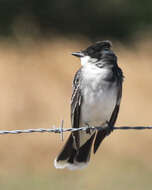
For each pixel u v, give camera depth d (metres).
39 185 12.29
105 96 8.53
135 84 17.59
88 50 8.77
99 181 12.60
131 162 13.73
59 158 8.78
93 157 13.70
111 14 31.08
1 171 13.07
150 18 31.02
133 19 31.11
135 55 21.27
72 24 30.70
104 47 8.72
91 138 8.89
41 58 18.64
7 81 15.98
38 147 13.65
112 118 8.80
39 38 21.55
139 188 12.40
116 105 8.76
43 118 15.01
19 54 19.23
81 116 8.81
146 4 31.05
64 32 30.27
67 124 14.77
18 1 29.58
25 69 17.31
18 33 21.36
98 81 8.52
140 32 28.55
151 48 21.61
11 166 13.30
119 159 13.80
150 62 20.23
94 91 8.53
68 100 15.90
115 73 8.62
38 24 29.59
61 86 16.92
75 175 12.77
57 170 12.91
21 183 12.39
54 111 15.27
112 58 8.69
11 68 17.06
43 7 30.09
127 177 12.89
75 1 30.70
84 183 12.43
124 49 22.53
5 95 15.17
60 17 30.61
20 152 13.58
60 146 13.74
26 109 15.10
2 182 12.45
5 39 22.67
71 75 17.72
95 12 31.02
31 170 13.08
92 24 31.02
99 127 8.56
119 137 14.32
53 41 21.23
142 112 15.52
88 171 12.99
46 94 15.88
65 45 20.86
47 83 16.59
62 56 19.12
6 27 28.16
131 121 15.10
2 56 18.25
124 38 30.80
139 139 14.46
